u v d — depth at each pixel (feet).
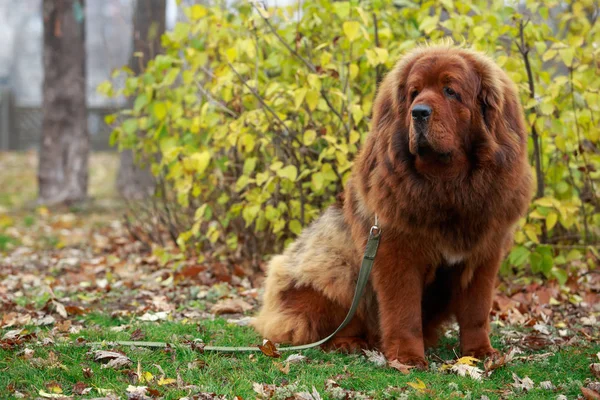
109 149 83.20
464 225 14.55
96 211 47.67
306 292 16.69
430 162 13.97
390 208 14.61
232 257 26.78
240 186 22.72
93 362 14.58
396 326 15.23
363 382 13.88
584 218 24.27
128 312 20.88
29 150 83.15
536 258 22.35
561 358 15.87
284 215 25.02
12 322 18.67
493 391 13.64
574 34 25.11
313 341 16.57
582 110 22.29
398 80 14.79
